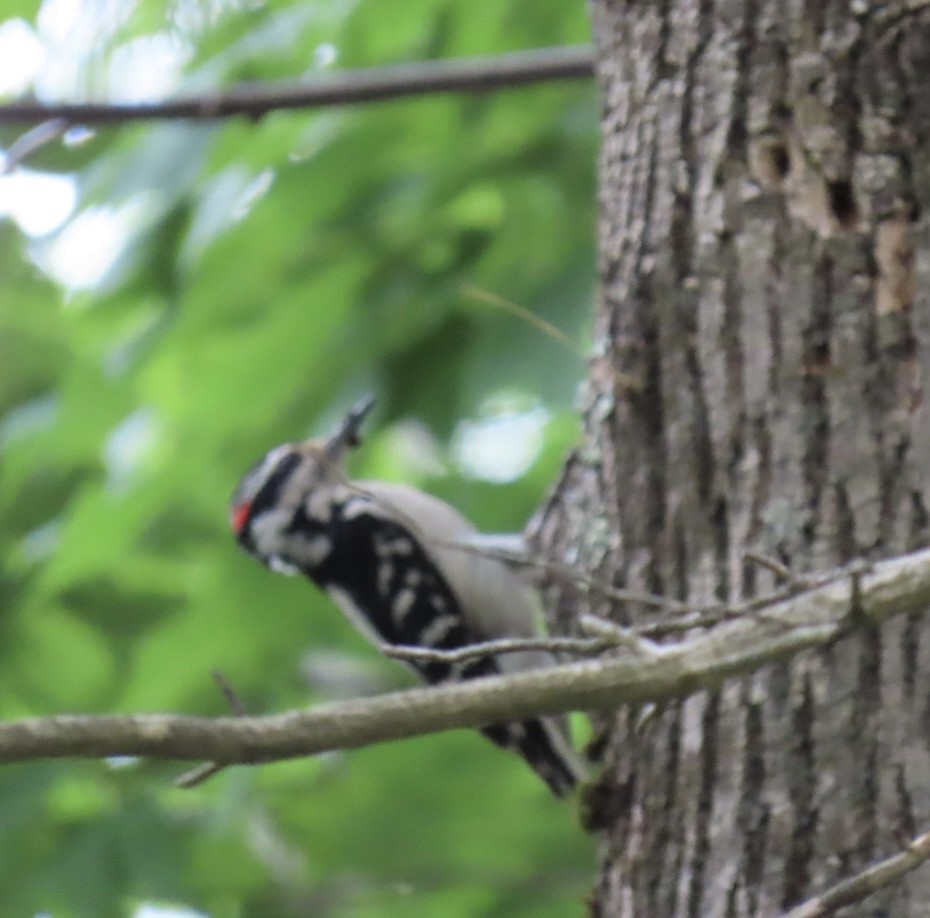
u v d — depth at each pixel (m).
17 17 9.01
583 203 10.84
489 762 13.01
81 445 12.17
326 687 13.53
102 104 8.70
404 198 10.77
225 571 12.73
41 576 12.73
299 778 13.55
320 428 11.01
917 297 6.11
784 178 6.27
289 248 10.83
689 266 6.39
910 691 5.84
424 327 10.75
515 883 12.59
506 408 11.57
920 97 6.25
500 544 10.67
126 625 13.38
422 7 10.55
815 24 6.30
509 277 10.78
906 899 5.71
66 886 12.11
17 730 4.18
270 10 10.58
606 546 6.66
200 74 10.41
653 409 6.46
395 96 9.06
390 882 12.84
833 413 6.09
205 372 11.12
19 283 13.55
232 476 11.70
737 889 5.96
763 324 6.21
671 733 6.25
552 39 10.88
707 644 4.82
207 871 12.54
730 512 6.23
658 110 6.54
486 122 10.89
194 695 12.94
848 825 5.83
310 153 10.55
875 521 5.99
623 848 6.45
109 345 11.71
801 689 5.95
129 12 8.85
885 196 6.18
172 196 10.45
